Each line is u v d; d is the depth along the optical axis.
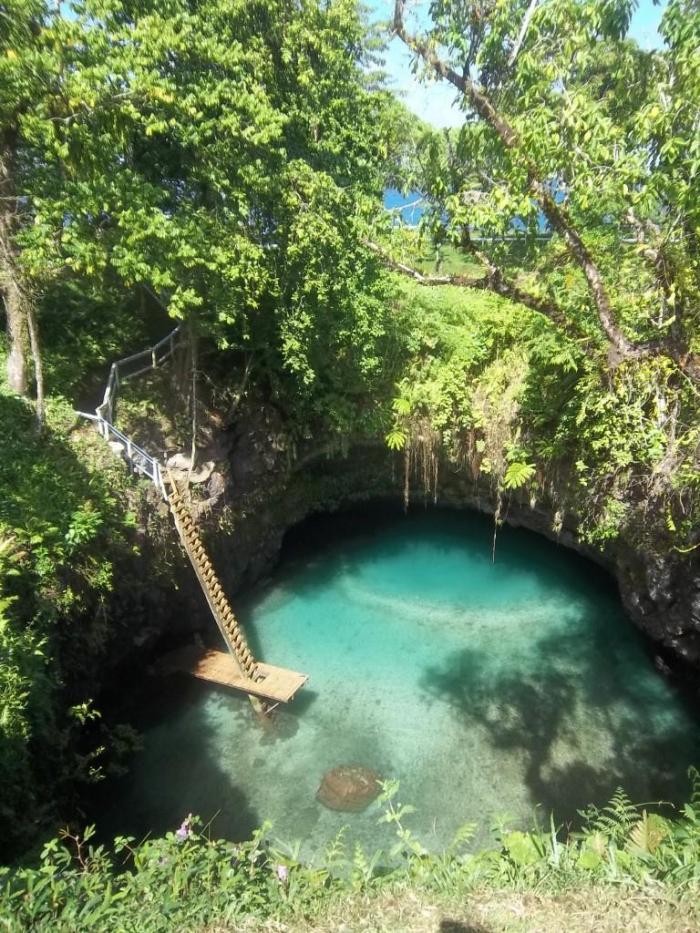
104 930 4.57
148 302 17.23
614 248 8.39
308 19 11.48
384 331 14.85
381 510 20.41
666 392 10.53
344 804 10.66
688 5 5.55
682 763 11.62
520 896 5.06
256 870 5.65
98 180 9.84
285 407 17.09
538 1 6.04
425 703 12.99
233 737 12.23
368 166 12.79
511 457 14.94
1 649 8.65
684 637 13.52
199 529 14.17
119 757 11.68
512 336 15.39
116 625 12.25
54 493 11.01
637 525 13.16
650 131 5.95
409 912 5.05
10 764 8.32
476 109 6.65
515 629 15.27
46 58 8.56
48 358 14.21
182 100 9.52
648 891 4.79
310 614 15.84
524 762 11.59
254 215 12.55
